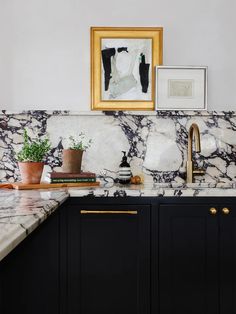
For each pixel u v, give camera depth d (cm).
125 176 253
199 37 271
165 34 271
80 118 267
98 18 271
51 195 179
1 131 264
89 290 208
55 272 208
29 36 271
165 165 267
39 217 115
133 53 270
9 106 269
